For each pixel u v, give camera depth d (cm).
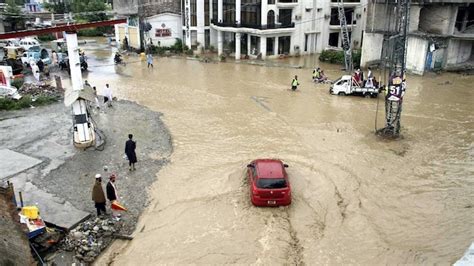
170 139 2242
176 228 1423
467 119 2586
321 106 2883
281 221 1452
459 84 3484
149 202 1592
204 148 2120
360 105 2909
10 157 1980
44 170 1845
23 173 1809
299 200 1590
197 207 1548
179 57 4888
